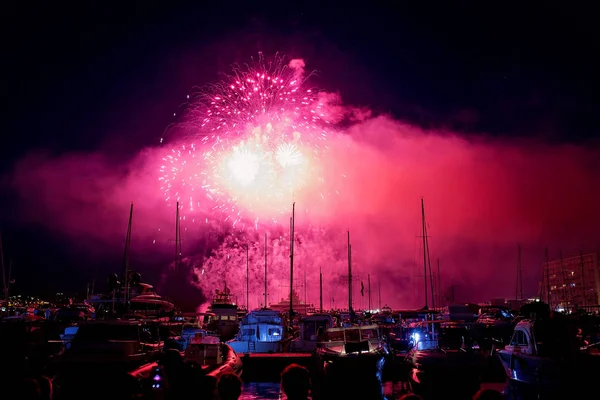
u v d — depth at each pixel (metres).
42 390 8.06
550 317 21.17
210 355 23.50
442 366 22.98
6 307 49.12
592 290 89.50
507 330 35.84
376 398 26.42
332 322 40.03
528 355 20.84
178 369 8.95
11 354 19.53
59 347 30.53
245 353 35.97
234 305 49.91
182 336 36.66
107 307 43.41
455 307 42.62
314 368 29.48
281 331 41.38
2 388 6.68
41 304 58.34
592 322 36.41
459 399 22.69
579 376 19.67
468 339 25.88
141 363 21.56
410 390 24.91
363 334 30.17
